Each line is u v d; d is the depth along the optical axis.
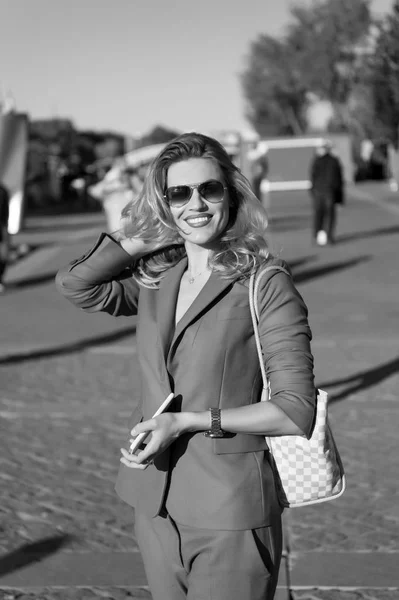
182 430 2.58
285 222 29.16
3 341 11.01
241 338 2.68
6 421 7.48
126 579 4.51
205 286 2.71
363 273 16.55
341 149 59.38
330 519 5.30
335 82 59.22
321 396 2.63
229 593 2.64
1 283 15.70
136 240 2.93
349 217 30.62
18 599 4.28
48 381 8.89
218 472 2.63
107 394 8.30
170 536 2.71
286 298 2.66
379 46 26.64
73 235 27.95
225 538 2.62
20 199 15.72
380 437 6.89
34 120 68.94
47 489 5.82
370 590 4.34
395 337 10.79
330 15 58.91
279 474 2.68
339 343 10.55
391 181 51.97
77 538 5.03
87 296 2.96
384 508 5.45
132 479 2.79
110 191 18.27
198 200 2.76
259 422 2.57
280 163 54.25
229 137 30.62
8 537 5.04
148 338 2.77
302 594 4.32
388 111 27.77
